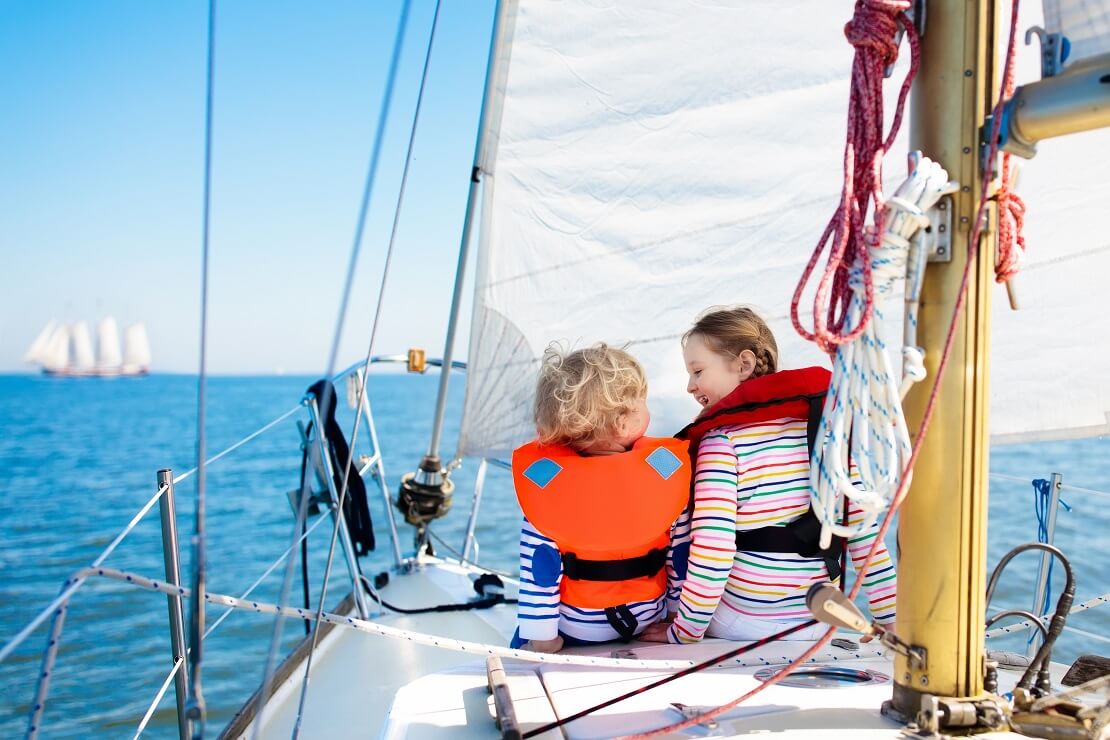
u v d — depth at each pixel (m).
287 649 4.98
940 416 1.10
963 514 1.10
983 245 1.10
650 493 1.61
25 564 8.43
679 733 1.15
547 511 1.63
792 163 2.73
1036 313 2.49
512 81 2.89
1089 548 5.72
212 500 12.44
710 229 2.83
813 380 1.69
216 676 4.69
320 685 2.26
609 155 2.89
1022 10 2.24
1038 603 2.30
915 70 1.12
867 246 1.11
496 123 2.95
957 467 1.10
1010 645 4.07
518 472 1.68
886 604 1.67
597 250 2.95
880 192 1.10
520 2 2.82
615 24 2.79
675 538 1.79
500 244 3.04
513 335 3.09
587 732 1.18
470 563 3.38
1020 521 6.64
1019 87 1.06
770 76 2.70
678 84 2.78
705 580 1.61
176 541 1.87
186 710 0.85
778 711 1.22
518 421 3.14
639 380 1.70
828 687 1.33
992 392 2.55
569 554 1.68
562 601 1.72
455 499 11.56
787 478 1.66
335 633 2.61
